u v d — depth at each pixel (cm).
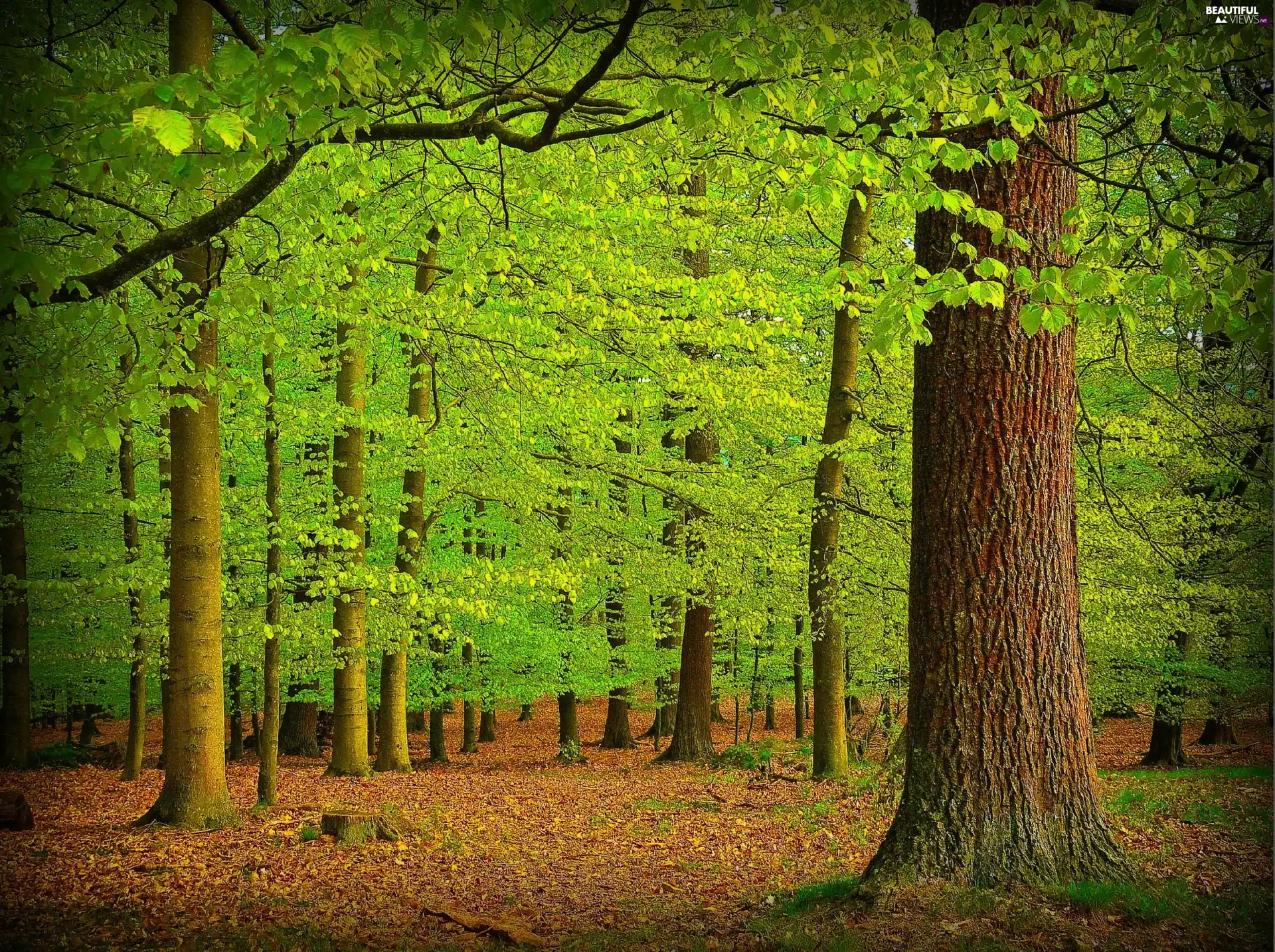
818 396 1440
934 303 452
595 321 952
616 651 1786
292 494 1271
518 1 369
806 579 1404
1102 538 1250
